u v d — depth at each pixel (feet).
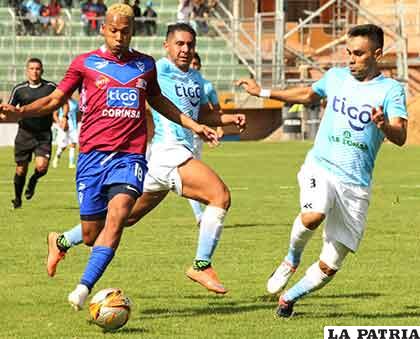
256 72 310.24
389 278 77.82
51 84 124.26
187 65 79.05
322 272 62.69
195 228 108.06
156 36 324.60
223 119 79.30
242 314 64.59
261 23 317.42
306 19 323.98
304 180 63.36
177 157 74.18
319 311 65.57
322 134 63.57
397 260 86.53
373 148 62.80
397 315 64.34
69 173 191.52
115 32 62.75
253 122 312.91
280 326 61.00
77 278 77.66
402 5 330.95
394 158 229.25
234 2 330.34
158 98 65.67
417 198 140.77
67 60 317.83
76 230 69.97
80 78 63.57
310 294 71.36
